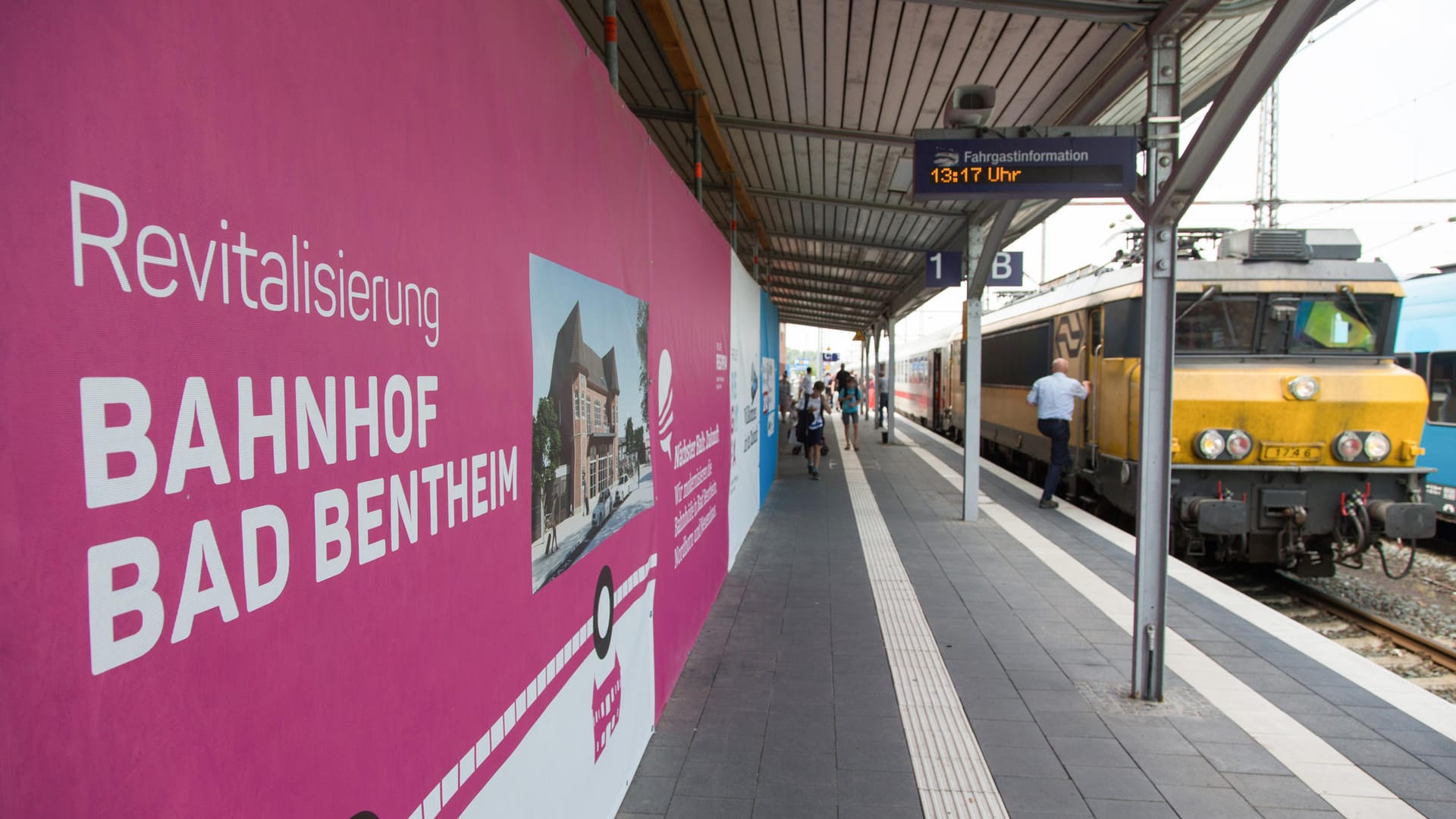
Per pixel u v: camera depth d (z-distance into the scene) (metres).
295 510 1.14
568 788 2.48
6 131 0.74
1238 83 3.62
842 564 7.34
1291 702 4.32
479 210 1.80
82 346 0.81
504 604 1.96
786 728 3.95
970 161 4.67
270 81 1.08
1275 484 7.67
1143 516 4.34
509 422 1.98
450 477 1.65
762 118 7.29
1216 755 3.72
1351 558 8.05
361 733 1.32
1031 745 3.80
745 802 3.26
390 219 1.40
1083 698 4.37
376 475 1.36
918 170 4.71
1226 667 4.85
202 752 0.97
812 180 9.22
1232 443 7.63
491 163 1.87
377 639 1.37
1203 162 4.01
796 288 20.06
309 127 1.17
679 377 4.52
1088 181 4.58
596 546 2.80
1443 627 7.17
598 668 2.82
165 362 0.91
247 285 1.04
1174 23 4.29
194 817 0.96
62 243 0.79
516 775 2.03
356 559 1.30
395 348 1.42
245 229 1.03
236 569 1.03
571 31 2.52
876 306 22.05
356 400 1.30
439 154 1.59
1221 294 8.19
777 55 5.82
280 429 1.11
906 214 10.08
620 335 3.15
